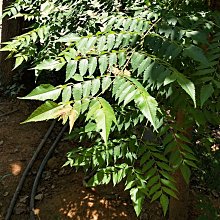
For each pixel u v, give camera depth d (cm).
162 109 150
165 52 129
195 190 332
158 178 141
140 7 174
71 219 311
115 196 329
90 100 102
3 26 484
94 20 192
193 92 108
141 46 131
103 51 125
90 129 144
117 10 205
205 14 155
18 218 325
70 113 97
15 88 502
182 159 141
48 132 426
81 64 117
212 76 131
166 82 111
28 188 358
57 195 340
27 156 400
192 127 207
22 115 474
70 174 367
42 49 192
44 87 104
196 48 122
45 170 376
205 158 311
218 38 136
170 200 273
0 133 433
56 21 197
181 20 139
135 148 155
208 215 280
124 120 151
